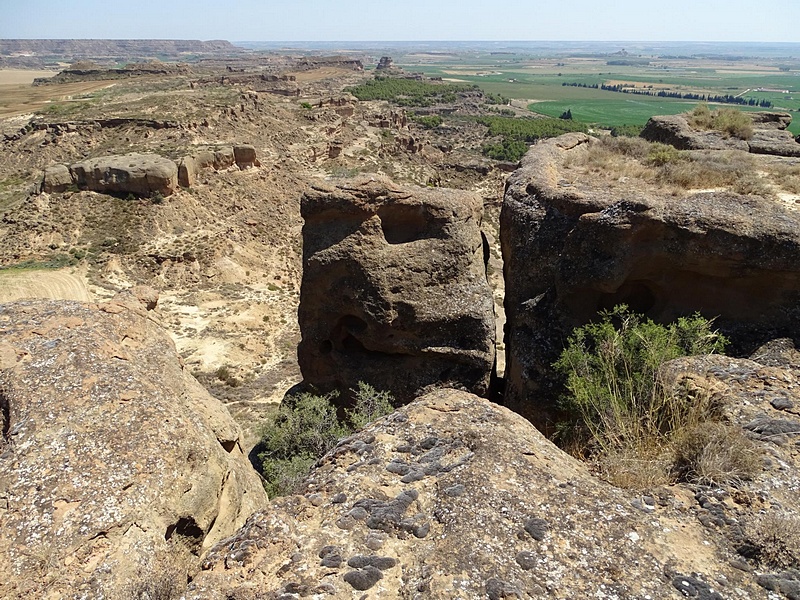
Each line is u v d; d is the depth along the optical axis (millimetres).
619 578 5062
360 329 16141
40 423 7805
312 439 14312
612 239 13031
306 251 15891
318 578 5250
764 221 12273
